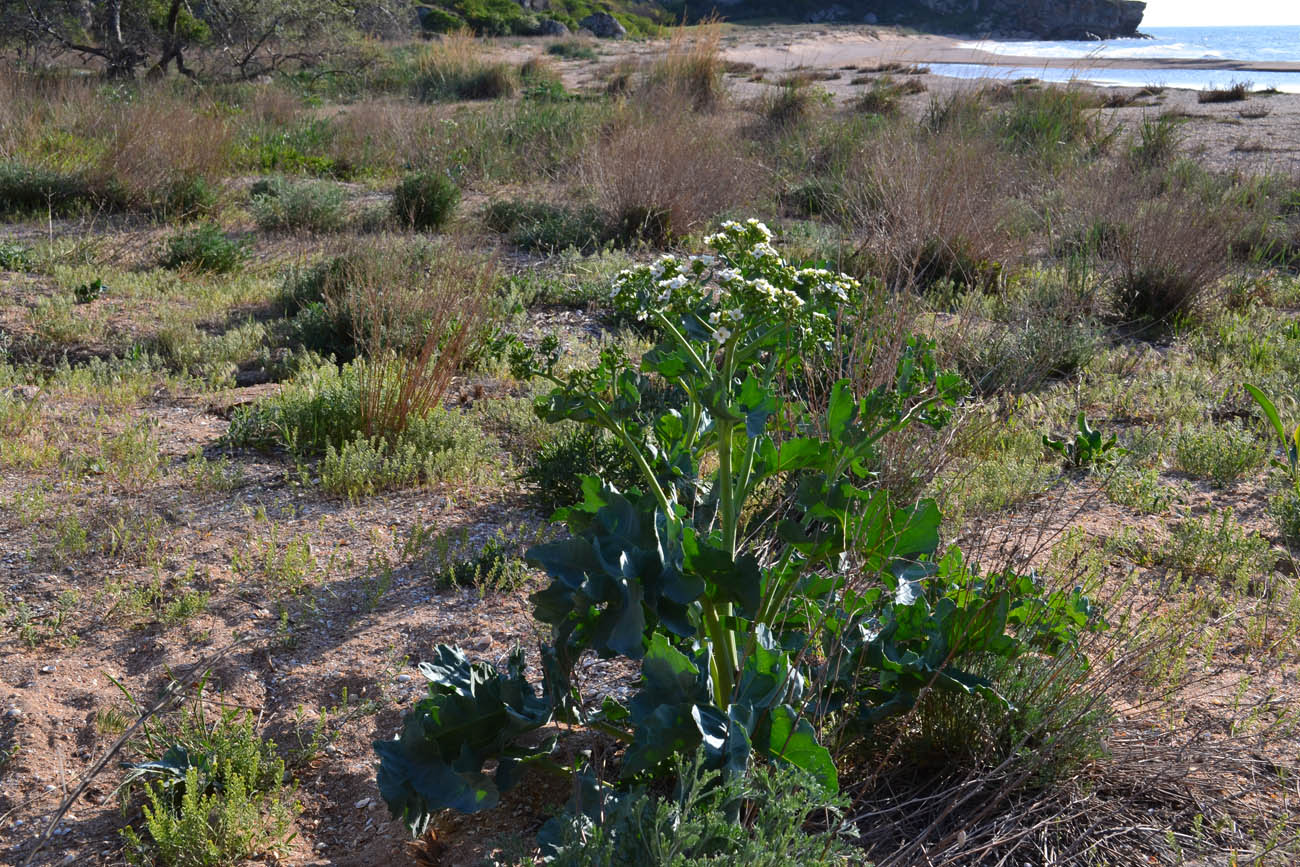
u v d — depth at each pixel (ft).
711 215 35.42
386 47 91.81
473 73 79.05
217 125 46.68
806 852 6.70
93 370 21.81
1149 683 10.29
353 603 12.43
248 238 33.91
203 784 8.97
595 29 199.62
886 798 8.61
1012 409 18.75
